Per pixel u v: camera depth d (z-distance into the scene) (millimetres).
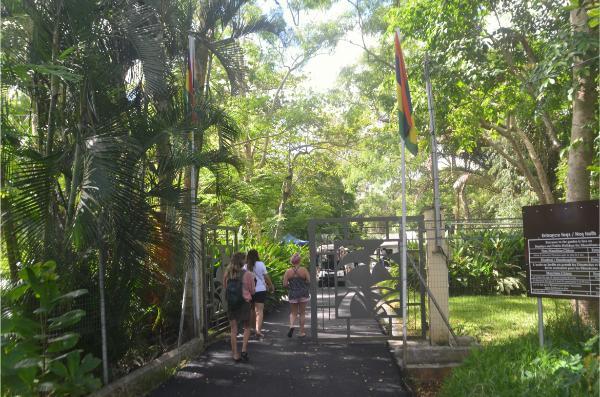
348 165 29422
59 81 7371
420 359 7996
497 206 26453
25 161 6297
